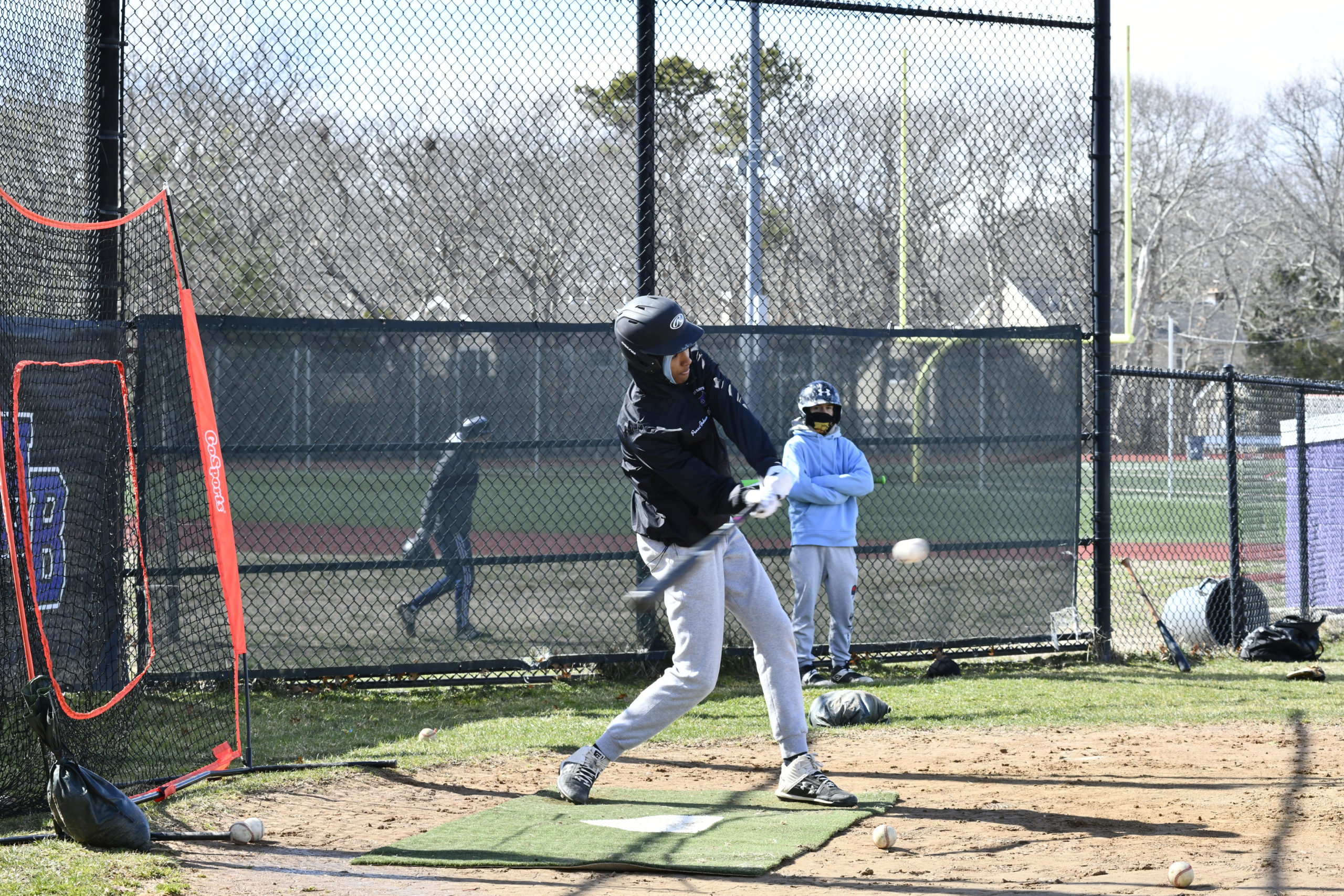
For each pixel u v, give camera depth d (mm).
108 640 8234
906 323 12820
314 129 11578
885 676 11945
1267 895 5125
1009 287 13078
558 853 6008
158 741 8266
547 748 8727
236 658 8281
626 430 6773
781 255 12477
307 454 10734
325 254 11781
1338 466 16406
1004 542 12570
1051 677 11922
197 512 9891
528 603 11266
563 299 11992
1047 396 12672
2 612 6918
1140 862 5734
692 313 12156
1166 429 43719
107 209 9961
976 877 5559
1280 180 80188
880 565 12320
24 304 7695
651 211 11727
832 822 6613
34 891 5266
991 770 7980
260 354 10578
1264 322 82188
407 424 11008
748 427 6824
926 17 12516
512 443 11266
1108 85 13008
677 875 5691
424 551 11039
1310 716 9867
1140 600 17453
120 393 8805
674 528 6930
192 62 11078
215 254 11516
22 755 6910
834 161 12523
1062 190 13094
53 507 7676
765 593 7152
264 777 7781
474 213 11922
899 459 12289
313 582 10727
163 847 6234
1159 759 8258
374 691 10945
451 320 11609
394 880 5641
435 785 7695
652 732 7121
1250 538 15414
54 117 8828
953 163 12891
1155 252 79625
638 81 11648
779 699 7152
